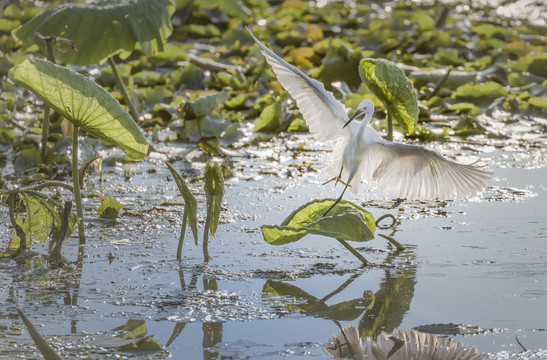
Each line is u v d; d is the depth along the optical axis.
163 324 7.75
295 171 14.12
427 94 20.23
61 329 7.61
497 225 10.94
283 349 7.20
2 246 10.09
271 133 17.42
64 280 8.97
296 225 9.86
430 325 7.70
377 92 11.64
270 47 24.48
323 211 9.80
